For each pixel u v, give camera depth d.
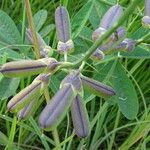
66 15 0.27
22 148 0.39
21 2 0.45
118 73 0.33
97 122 0.39
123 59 0.42
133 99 0.33
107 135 0.37
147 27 0.24
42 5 0.45
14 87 0.32
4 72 0.21
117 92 0.33
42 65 0.21
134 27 0.39
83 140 0.37
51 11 0.45
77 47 0.34
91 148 0.38
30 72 0.21
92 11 0.35
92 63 0.36
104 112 0.38
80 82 0.21
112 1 0.36
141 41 0.28
